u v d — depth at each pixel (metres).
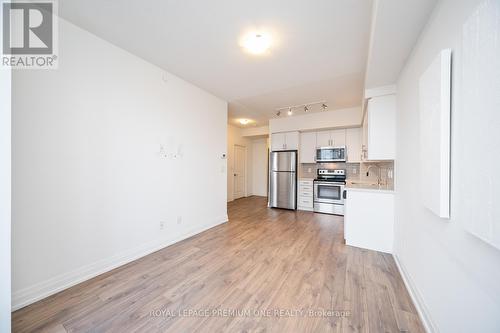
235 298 1.73
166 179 2.87
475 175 0.87
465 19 1.00
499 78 0.73
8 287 1.19
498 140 0.74
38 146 1.69
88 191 2.02
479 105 0.83
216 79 3.10
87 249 2.02
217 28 1.95
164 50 2.34
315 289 1.86
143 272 2.15
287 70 2.79
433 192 1.25
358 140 4.79
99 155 2.11
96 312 1.56
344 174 5.11
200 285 1.92
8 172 1.20
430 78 1.30
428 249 1.46
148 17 1.81
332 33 2.00
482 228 0.82
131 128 2.41
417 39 1.70
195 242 3.00
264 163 7.49
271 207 5.51
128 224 2.39
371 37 1.75
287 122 5.34
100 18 1.83
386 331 1.39
